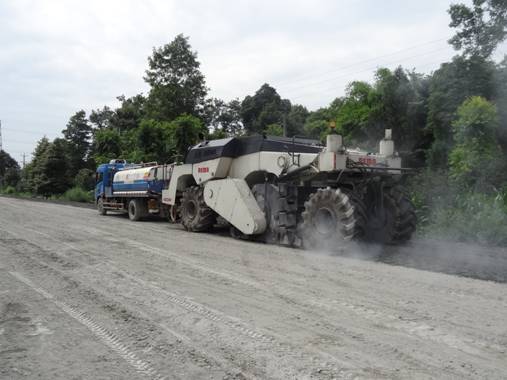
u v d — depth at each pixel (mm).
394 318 4527
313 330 4195
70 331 4262
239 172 11258
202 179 12102
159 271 6855
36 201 33156
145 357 3639
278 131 38875
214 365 3459
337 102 24578
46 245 9383
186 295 5465
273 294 5477
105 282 6164
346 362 3477
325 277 6395
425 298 5262
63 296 5477
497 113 13172
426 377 3211
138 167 17875
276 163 10047
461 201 12242
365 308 4867
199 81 38156
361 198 9047
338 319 4508
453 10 16781
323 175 9180
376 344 3840
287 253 8578
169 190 13938
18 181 70312
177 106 36844
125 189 16922
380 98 17594
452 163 13422
